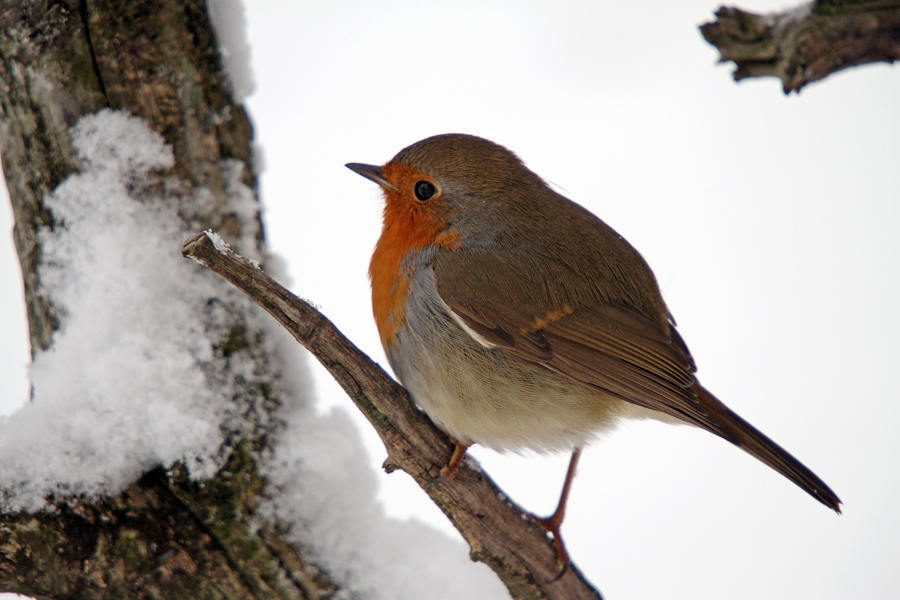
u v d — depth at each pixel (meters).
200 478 5.31
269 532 5.43
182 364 5.48
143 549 5.06
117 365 5.36
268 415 5.73
